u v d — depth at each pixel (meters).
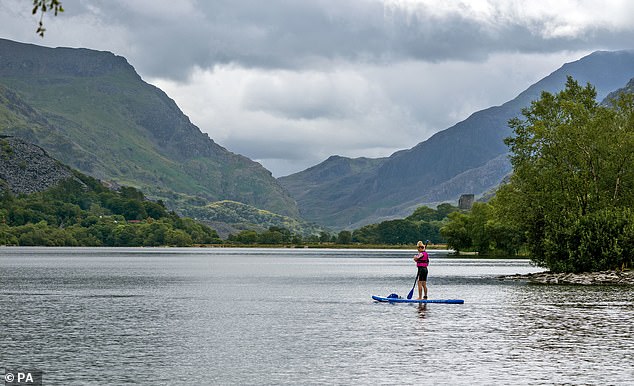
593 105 130.12
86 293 88.88
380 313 64.19
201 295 86.38
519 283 107.00
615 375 36.50
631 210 115.50
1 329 53.47
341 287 102.56
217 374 36.97
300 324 56.47
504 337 48.91
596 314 62.47
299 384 34.78
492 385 34.44
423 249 74.31
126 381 35.41
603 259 109.00
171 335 50.38
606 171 118.44
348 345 45.78
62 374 36.97
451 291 90.88
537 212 120.62
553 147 120.00
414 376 36.41
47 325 55.94
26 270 154.00
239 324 56.62
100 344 46.34
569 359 40.69
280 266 191.75
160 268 170.25
